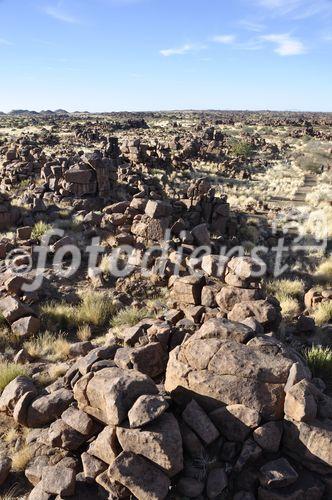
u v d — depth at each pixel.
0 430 7.64
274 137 102.88
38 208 21.09
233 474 5.82
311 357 8.99
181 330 9.25
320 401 6.25
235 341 6.96
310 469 5.81
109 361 8.15
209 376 6.53
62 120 152.75
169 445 5.62
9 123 126.69
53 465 6.31
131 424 5.74
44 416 7.41
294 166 59.81
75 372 8.43
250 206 30.66
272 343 6.88
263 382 6.30
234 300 10.48
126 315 12.31
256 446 5.91
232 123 141.50
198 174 43.91
